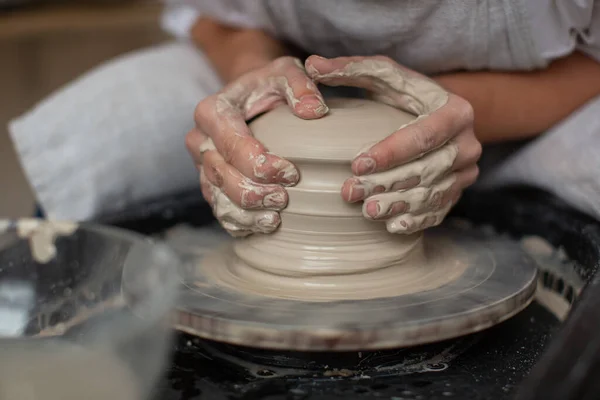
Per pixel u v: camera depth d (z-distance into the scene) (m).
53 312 0.78
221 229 1.11
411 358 0.78
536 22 0.97
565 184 1.08
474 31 0.99
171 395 0.72
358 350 0.73
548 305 1.01
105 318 0.73
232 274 0.87
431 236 1.01
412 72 0.88
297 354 0.76
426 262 0.88
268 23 1.24
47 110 1.35
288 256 0.81
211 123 0.84
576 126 1.07
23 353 0.62
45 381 0.57
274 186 0.79
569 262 1.04
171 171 1.35
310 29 1.12
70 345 0.64
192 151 0.92
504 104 1.09
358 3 1.00
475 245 0.97
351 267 0.80
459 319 0.73
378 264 0.81
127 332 0.56
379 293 0.80
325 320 0.72
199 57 1.50
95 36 3.21
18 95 2.95
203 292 0.81
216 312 0.74
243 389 0.73
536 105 1.10
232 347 0.78
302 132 0.79
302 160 0.78
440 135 0.78
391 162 0.75
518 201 1.17
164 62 1.45
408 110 0.87
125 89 1.36
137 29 3.16
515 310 0.79
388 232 0.82
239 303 0.77
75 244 0.78
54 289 0.79
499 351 0.82
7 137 2.87
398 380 0.75
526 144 1.19
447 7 0.96
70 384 0.56
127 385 0.55
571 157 1.06
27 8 2.71
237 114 0.84
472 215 1.22
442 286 0.82
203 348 0.81
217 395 0.72
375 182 0.76
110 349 0.59
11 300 0.80
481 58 1.05
